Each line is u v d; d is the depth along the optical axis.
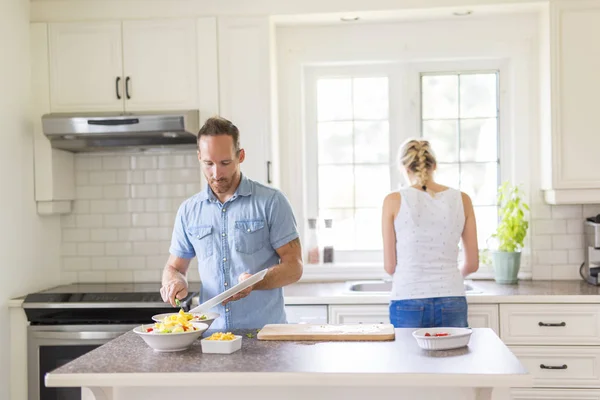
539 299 3.31
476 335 2.29
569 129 3.63
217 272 2.59
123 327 3.44
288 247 2.60
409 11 3.75
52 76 3.80
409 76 4.08
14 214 3.62
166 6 3.76
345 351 2.07
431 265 2.90
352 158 4.15
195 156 4.09
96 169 4.15
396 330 2.40
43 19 3.81
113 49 3.78
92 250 4.16
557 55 3.62
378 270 3.99
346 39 4.05
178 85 3.76
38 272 3.86
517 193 3.90
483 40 3.97
